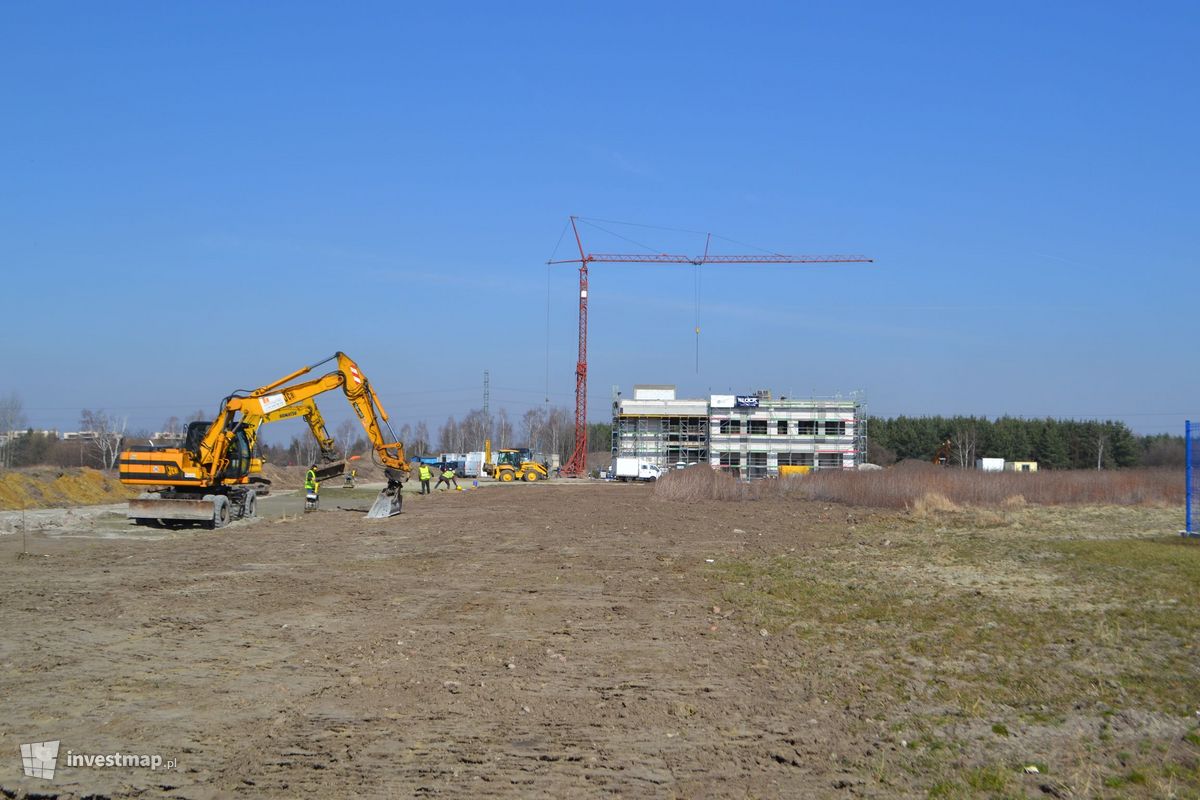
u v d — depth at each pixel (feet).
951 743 28.60
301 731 30.30
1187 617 47.44
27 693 34.96
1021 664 38.52
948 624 47.19
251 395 116.47
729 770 26.66
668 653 41.88
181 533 104.22
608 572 70.33
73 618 50.26
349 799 24.66
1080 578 61.67
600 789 25.29
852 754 27.91
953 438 426.51
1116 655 39.55
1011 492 149.59
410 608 53.98
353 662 39.88
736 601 55.98
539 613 52.42
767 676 37.60
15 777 26.37
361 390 123.85
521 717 31.78
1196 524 102.37
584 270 416.05
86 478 174.60
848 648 42.50
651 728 30.63
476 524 116.67
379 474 316.81
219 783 25.89
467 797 24.73
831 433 363.56
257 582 64.54
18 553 81.92
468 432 526.57
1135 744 28.12
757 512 139.13
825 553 81.41
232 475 116.26
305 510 136.26
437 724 31.01
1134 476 161.68
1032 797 24.23
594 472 410.11
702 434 375.86
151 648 42.70
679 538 98.02
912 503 144.15
